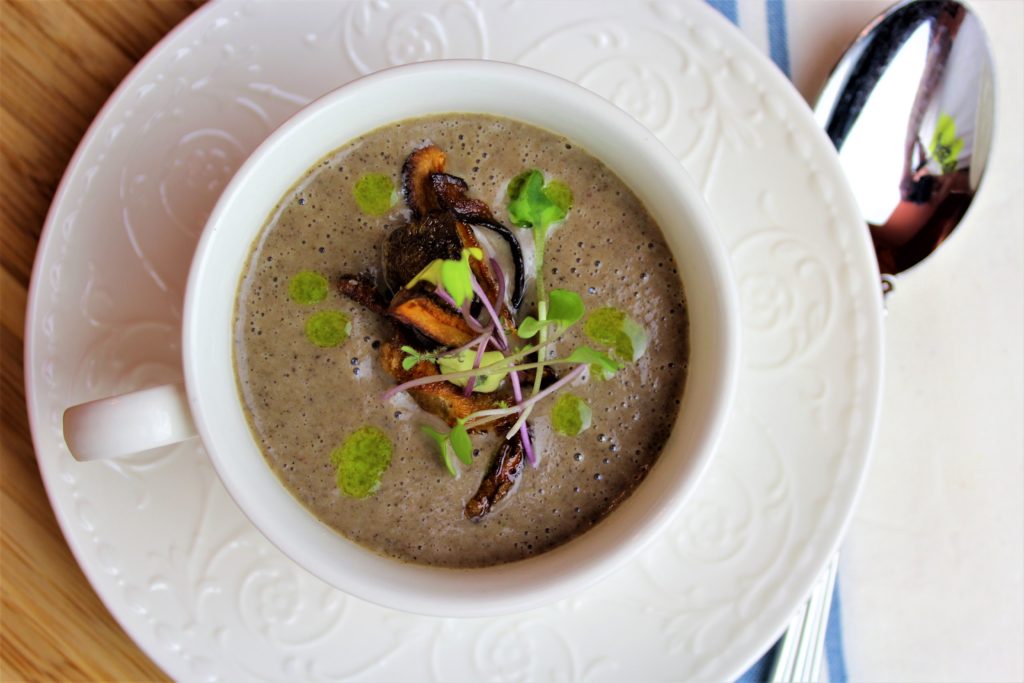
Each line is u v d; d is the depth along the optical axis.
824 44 0.34
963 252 0.34
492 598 0.28
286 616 0.31
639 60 0.31
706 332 0.29
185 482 0.31
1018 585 0.34
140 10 0.32
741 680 0.34
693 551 0.31
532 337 0.30
